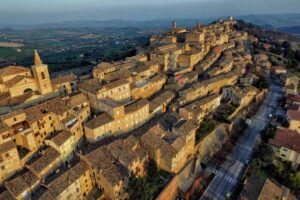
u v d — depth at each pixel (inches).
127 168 3070.9
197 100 4813.0
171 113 4365.2
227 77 5826.8
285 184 3599.9
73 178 2903.5
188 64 6343.5
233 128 4751.5
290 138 4042.8
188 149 3868.1
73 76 4953.3
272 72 7249.0
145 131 3715.6
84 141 3941.9
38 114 3462.1
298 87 6437.0
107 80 4857.3
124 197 3105.3
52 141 3321.9
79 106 3956.7
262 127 4901.6
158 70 6127.0
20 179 2883.9
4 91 4033.0
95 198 3095.5
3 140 3053.6
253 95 5625.0
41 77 3956.7
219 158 4188.0
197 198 3540.8
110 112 3843.5
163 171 3545.8
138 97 4975.4
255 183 3211.1
